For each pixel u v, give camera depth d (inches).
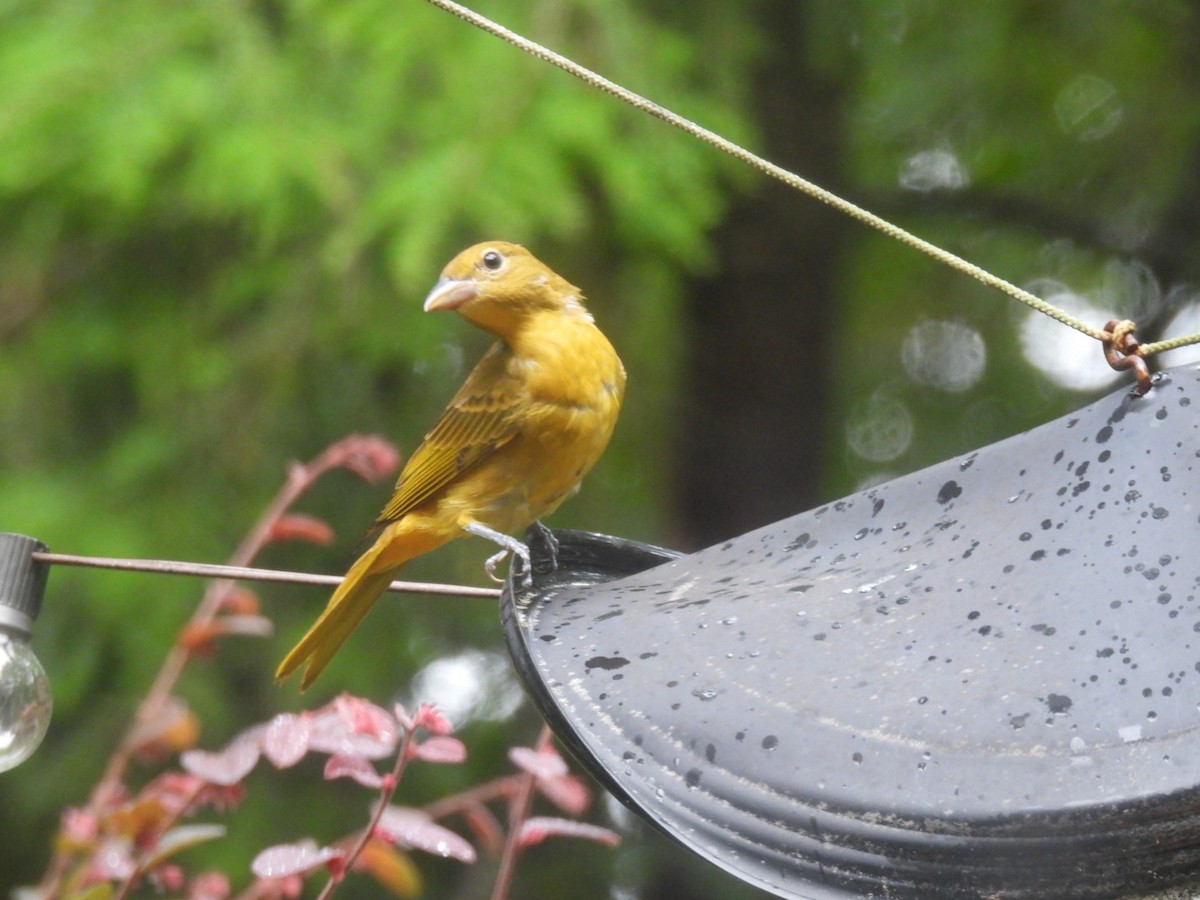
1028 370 600.4
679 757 179.8
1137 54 548.4
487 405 304.8
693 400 571.2
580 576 245.1
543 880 508.1
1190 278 580.1
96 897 243.9
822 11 524.1
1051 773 160.6
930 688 173.8
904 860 165.6
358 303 440.5
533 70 410.3
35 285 460.4
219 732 453.4
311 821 474.6
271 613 486.3
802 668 182.9
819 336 570.9
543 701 192.4
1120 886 159.6
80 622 450.9
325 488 496.7
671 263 463.2
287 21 433.7
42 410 466.3
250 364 444.1
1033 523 188.2
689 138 424.8
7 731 235.6
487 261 304.8
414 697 522.3
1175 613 169.0
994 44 534.0
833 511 211.8
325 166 399.5
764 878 170.2
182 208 431.8
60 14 425.7
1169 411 187.6
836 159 557.0
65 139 408.8
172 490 458.0
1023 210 579.2
